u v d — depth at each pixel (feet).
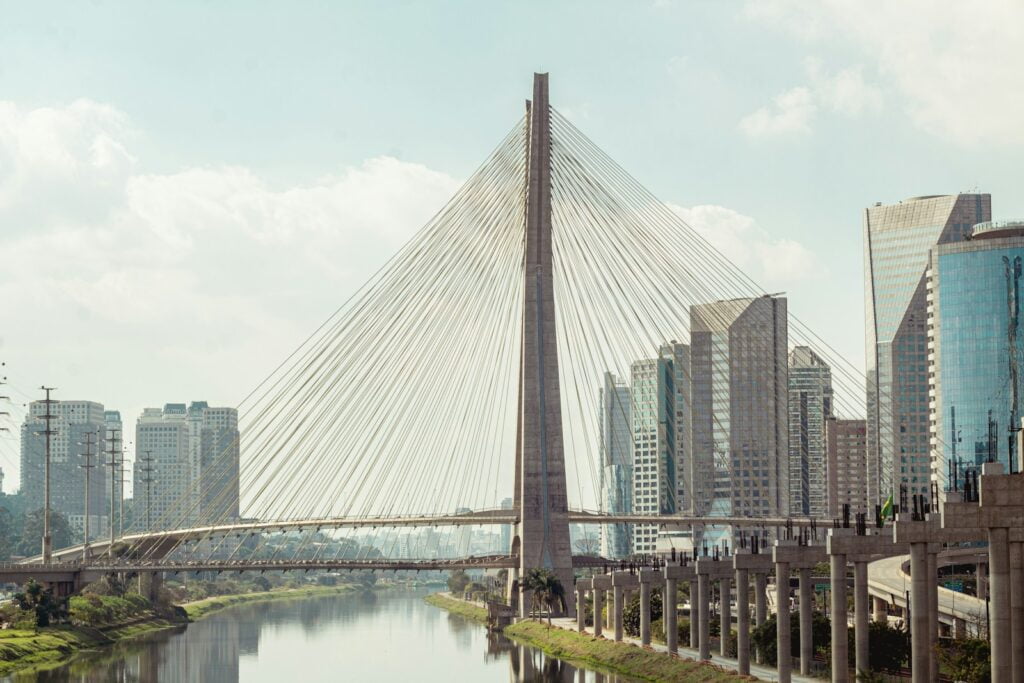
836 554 388.57
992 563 312.50
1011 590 310.86
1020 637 308.60
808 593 451.53
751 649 538.06
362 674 643.04
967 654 401.08
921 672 344.28
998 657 309.22
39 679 610.65
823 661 473.67
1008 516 311.68
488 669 650.84
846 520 399.03
